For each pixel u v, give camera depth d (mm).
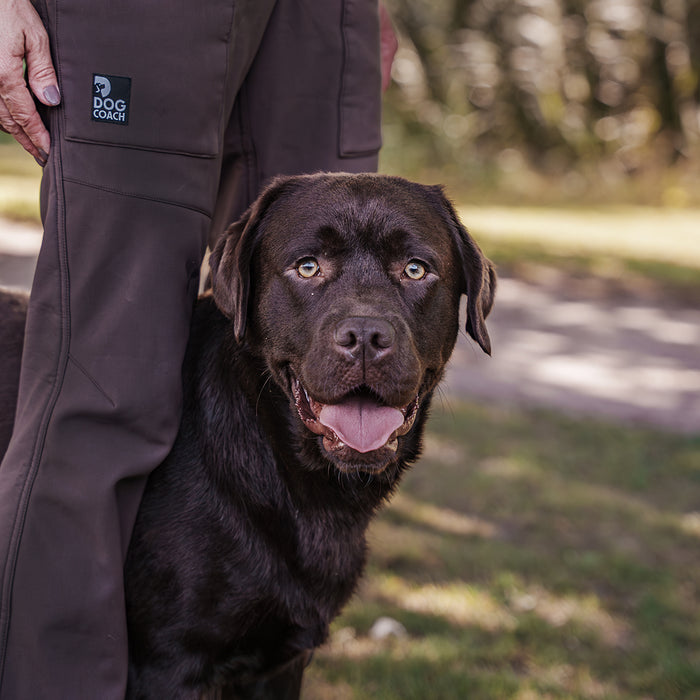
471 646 3668
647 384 8102
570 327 10102
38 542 2193
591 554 4543
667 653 3697
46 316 2234
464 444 6082
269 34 2646
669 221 16953
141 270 2279
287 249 2381
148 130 2268
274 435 2430
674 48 21438
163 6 2248
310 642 2475
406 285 2408
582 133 21328
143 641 2342
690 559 4625
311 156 2779
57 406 2215
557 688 3408
